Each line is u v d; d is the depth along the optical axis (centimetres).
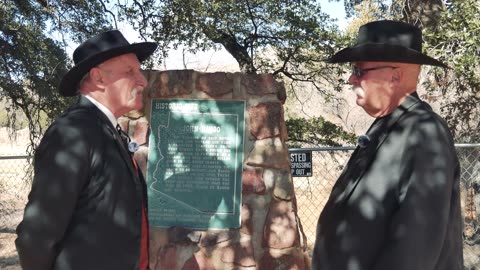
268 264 377
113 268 229
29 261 220
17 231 226
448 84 816
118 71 254
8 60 950
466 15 705
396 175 203
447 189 190
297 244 382
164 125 389
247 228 380
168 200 385
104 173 232
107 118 248
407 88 220
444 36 718
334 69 1302
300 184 911
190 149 386
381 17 1115
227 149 384
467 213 746
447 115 886
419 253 185
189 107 389
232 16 1232
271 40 1315
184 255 379
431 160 192
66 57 1006
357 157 229
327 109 1480
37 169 225
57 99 977
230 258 376
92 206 229
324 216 238
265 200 383
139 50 269
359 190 213
